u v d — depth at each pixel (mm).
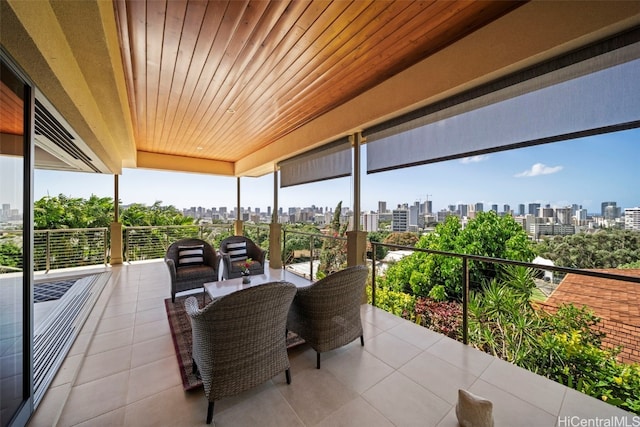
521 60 1682
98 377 1889
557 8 1540
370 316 3062
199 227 7160
